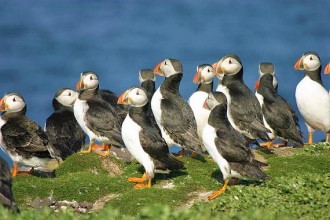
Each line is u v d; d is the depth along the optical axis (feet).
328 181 51.78
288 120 67.72
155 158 57.77
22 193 56.39
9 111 60.18
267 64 70.44
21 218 41.68
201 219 42.57
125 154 65.98
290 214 47.67
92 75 66.08
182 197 55.26
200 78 67.51
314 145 65.26
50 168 63.36
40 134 59.62
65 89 69.15
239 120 66.64
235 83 68.13
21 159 59.11
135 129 57.98
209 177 58.85
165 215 42.57
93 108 65.05
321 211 48.01
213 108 55.72
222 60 68.74
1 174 43.21
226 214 46.42
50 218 42.75
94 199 56.34
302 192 50.49
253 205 49.42
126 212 53.21
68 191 56.75
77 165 62.54
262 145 67.77
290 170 59.93
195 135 63.52
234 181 56.34
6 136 59.06
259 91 69.36
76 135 67.31
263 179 54.13
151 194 55.16
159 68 65.31
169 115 63.62
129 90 58.75
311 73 70.44
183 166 58.39
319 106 69.82
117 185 57.82
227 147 54.49
